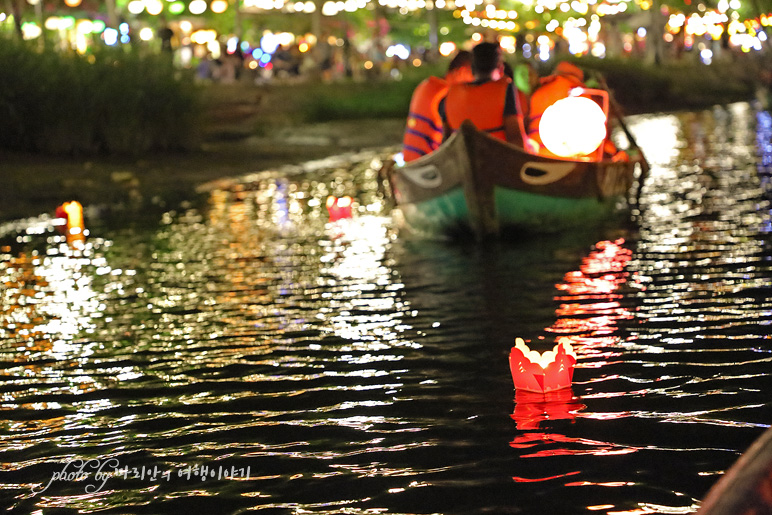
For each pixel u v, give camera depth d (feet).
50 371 15.97
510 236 27.53
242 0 99.86
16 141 50.29
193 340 17.57
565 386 13.41
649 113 93.91
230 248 28.37
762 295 18.44
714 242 24.52
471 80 28.30
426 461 11.10
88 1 86.84
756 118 74.84
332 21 118.11
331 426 12.51
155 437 12.51
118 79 53.36
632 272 21.50
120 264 26.43
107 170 47.78
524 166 26.61
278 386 14.43
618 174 31.04
